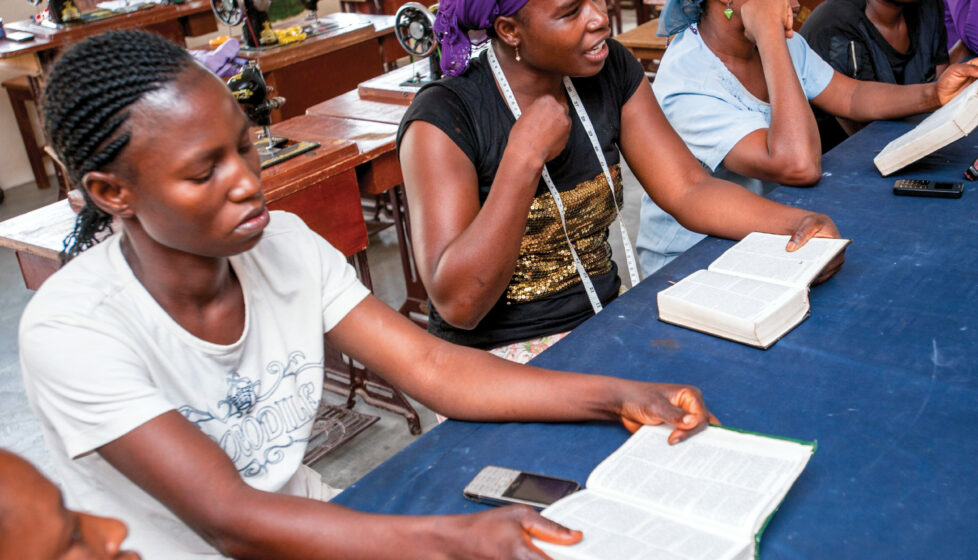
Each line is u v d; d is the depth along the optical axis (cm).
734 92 206
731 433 102
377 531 92
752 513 89
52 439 100
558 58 149
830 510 96
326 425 265
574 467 108
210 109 90
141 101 88
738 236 163
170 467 92
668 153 172
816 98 231
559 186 162
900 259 149
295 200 234
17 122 520
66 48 91
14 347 336
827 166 195
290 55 388
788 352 126
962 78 201
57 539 53
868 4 248
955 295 135
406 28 276
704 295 136
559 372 119
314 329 116
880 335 128
